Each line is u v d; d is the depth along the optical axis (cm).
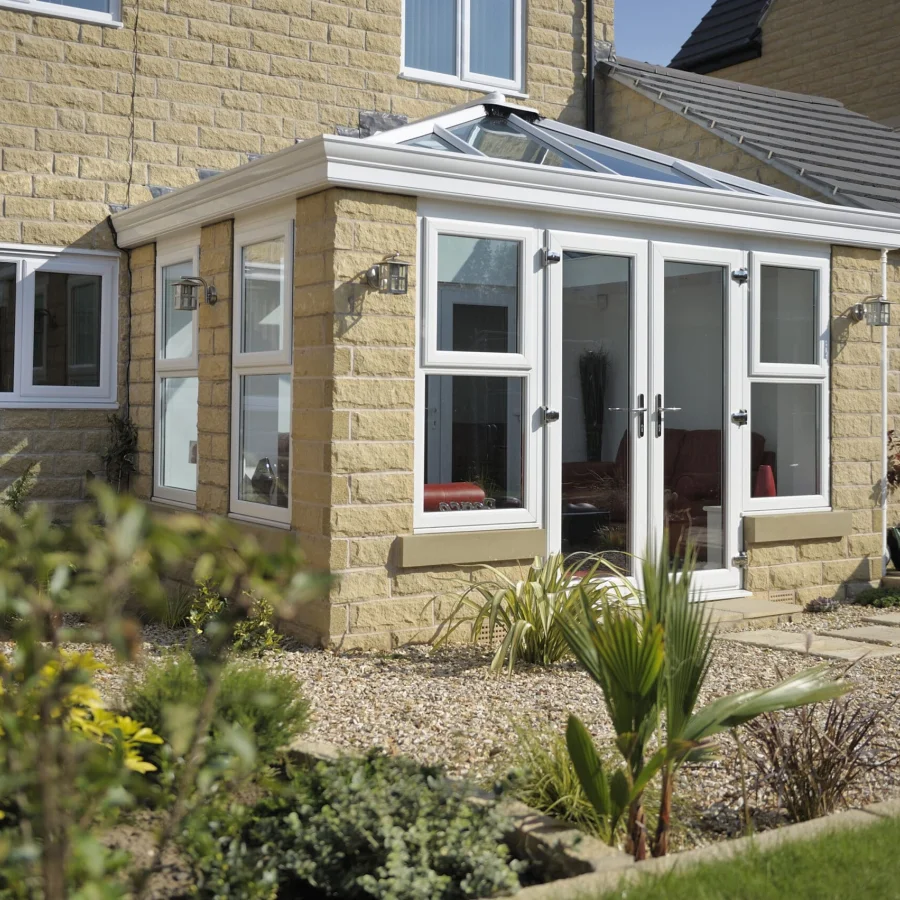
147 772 436
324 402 724
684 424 866
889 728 560
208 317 864
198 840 324
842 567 955
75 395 988
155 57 1014
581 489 816
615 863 368
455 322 764
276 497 788
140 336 984
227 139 1049
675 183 831
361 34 1120
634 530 836
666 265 857
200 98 1036
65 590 277
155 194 1015
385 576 734
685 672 388
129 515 255
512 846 396
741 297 895
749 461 898
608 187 804
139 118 1008
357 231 723
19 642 269
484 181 756
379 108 1133
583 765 392
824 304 945
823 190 1057
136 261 991
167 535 257
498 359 778
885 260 998
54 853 258
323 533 721
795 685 408
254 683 473
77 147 981
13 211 955
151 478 962
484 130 903
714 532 881
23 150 959
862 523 966
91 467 993
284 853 372
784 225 898
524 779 431
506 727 551
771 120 1291
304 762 463
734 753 516
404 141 819
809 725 467
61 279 980
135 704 457
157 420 957
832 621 868
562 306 805
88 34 984
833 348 951
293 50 1081
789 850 372
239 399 833
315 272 734
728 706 398
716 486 884
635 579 833
